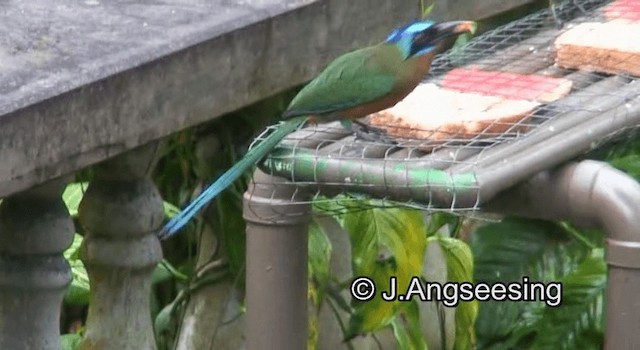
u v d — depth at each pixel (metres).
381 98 5.56
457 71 6.39
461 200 4.65
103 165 5.79
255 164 5.27
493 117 5.35
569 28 6.95
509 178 4.67
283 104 6.85
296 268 5.46
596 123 5.12
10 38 5.35
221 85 5.66
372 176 4.89
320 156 5.12
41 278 5.54
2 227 5.49
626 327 4.64
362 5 6.45
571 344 9.09
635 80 6.11
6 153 4.62
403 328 8.02
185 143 7.01
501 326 9.22
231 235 7.02
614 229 4.62
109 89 5.04
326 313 7.68
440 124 5.35
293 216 5.38
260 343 5.52
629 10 7.33
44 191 5.45
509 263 9.47
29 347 5.64
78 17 5.70
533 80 6.04
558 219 4.89
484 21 8.31
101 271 5.99
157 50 5.32
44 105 4.74
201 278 7.23
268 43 5.90
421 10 6.90
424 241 7.69
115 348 6.07
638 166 8.95
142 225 5.91
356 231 7.52
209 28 5.63
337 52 6.35
